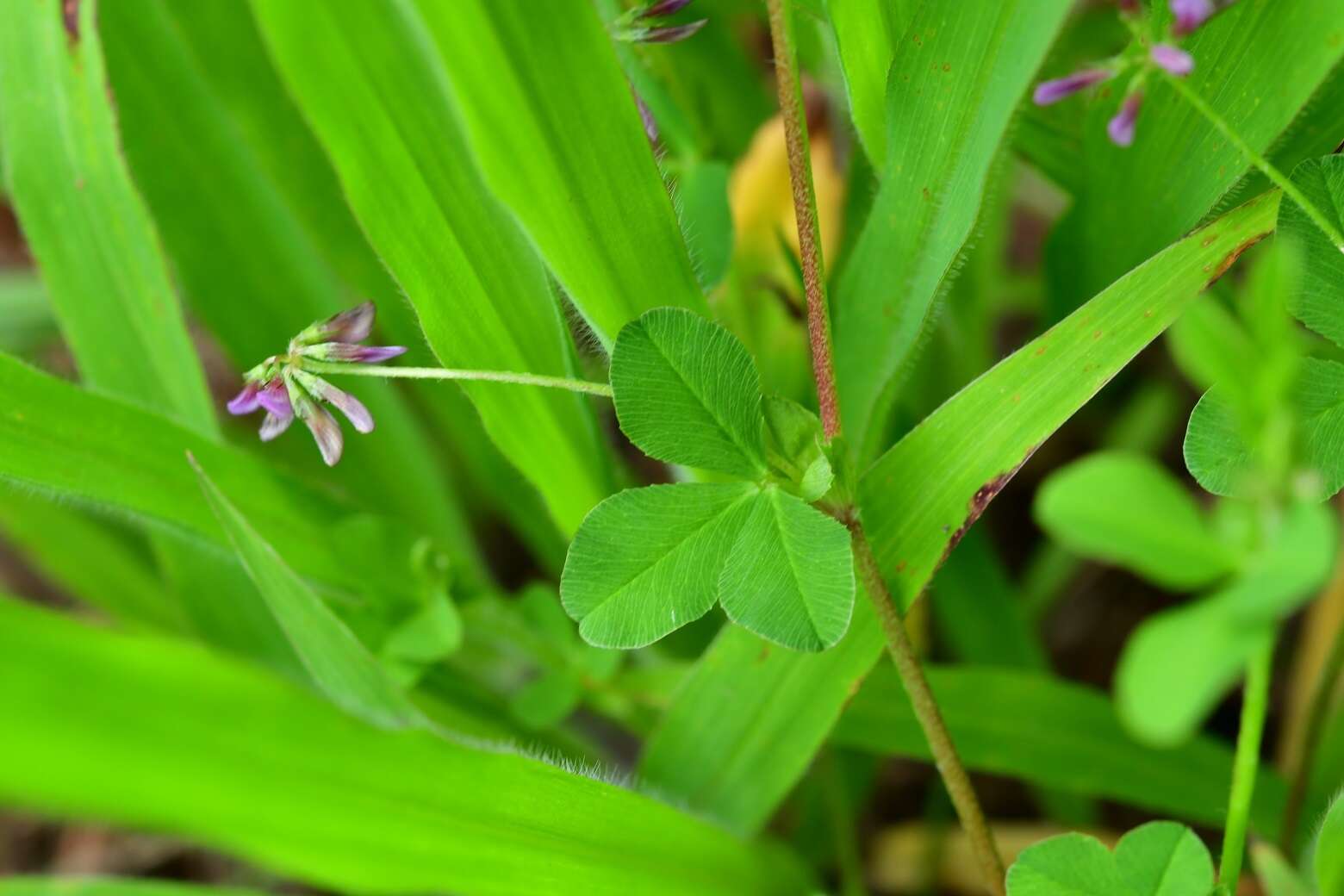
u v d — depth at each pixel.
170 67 0.32
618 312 0.26
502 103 0.25
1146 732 0.23
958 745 0.30
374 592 0.30
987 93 0.26
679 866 0.27
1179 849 0.26
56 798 0.23
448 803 0.25
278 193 0.32
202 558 0.32
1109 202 0.29
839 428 0.26
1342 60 0.27
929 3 0.26
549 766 0.26
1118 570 0.38
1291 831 0.30
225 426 0.34
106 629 0.23
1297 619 0.35
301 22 0.25
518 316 0.27
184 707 0.24
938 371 0.34
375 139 0.26
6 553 0.43
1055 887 0.26
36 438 0.28
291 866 0.24
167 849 0.38
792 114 0.26
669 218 0.26
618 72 0.26
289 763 0.24
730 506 0.26
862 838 0.35
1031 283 0.39
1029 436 0.26
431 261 0.26
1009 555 0.38
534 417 0.28
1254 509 0.23
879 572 0.26
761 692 0.28
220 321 0.33
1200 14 0.25
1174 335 0.24
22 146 0.30
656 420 0.25
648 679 0.30
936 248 0.27
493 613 0.30
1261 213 0.26
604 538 0.26
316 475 0.34
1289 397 0.25
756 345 0.32
